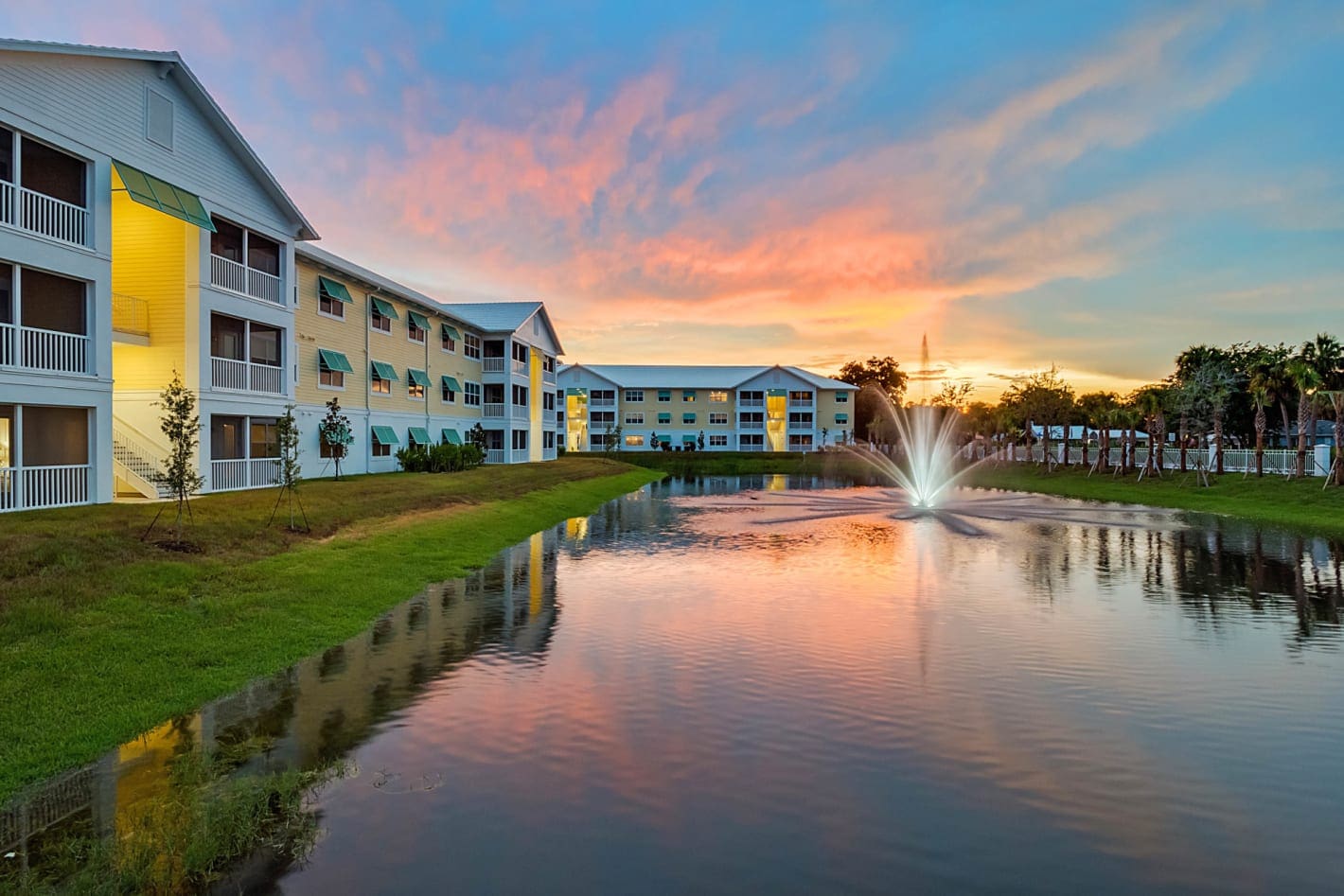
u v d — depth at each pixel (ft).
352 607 45.57
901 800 22.93
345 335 111.96
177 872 18.89
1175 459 160.45
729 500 136.46
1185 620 45.52
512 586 54.85
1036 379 218.38
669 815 21.95
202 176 76.95
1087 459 188.75
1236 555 70.23
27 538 45.98
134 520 54.95
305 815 21.83
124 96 67.15
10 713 27.27
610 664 36.14
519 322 173.37
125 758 25.48
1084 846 20.49
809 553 72.02
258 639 38.09
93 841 20.29
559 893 18.19
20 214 57.31
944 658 37.50
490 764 25.25
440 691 32.27
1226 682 33.94
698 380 324.19
